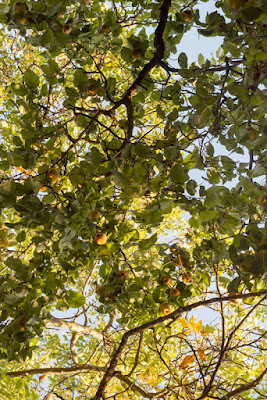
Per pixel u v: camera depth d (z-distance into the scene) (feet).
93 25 10.98
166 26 11.41
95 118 10.36
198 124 9.57
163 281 10.76
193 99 11.09
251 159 9.89
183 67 10.61
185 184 9.21
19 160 8.93
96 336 16.55
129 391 13.42
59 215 8.93
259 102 9.12
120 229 10.31
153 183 9.05
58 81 10.16
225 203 9.21
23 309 9.27
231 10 7.50
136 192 8.76
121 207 10.31
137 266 10.88
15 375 14.25
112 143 10.54
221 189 9.20
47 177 9.41
